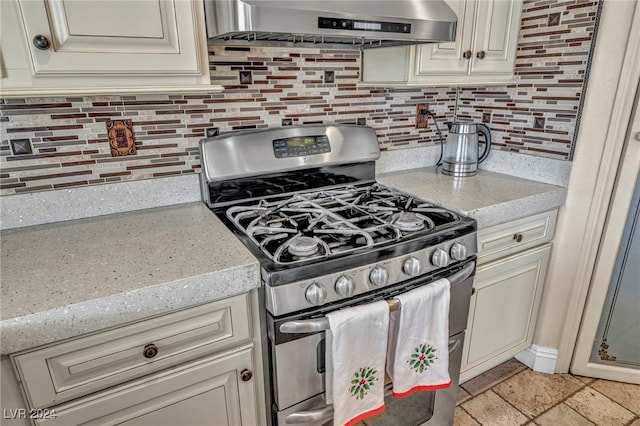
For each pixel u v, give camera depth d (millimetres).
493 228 1404
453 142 1755
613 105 1409
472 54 1521
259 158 1391
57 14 863
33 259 962
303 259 979
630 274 1618
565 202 1575
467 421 1575
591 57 1406
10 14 831
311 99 1564
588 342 1731
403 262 1090
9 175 1143
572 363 1798
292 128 1467
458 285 1272
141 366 880
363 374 1063
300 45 1464
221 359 972
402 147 1865
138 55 964
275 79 1465
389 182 1664
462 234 1206
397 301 1062
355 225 1189
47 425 817
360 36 1128
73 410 833
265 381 1071
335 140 1544
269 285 930
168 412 948
